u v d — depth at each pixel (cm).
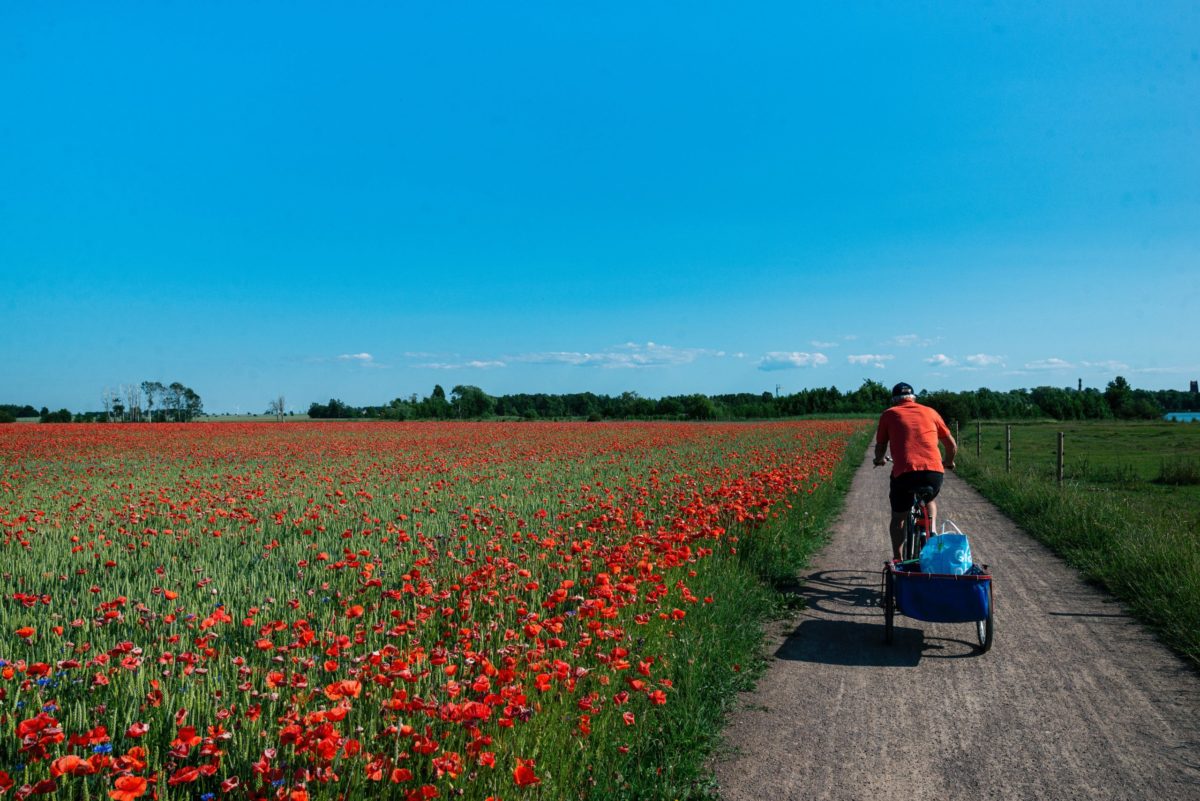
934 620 595
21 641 478
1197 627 612
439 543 840
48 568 765
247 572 743
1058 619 687
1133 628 654
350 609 477
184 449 3347
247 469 2233
